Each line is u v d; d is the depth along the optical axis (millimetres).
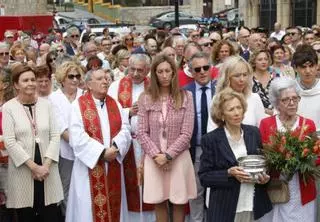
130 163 8891
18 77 8102
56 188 8281
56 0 69000
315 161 6754
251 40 14375
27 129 8070
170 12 54281
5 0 42125
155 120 7941
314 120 7863
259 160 6609
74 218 8492
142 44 17922
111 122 8469
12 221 8414
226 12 55875
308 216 6992
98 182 8367
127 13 65438
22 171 8039
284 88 6973
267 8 41969
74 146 8336
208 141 6895
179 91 8016
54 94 9250
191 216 8898
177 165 7969
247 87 7996
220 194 6836
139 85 9328
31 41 23078
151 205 8945
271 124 7113
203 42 13234
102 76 8406
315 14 38906
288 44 17234
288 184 6875
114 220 8523
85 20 55562
